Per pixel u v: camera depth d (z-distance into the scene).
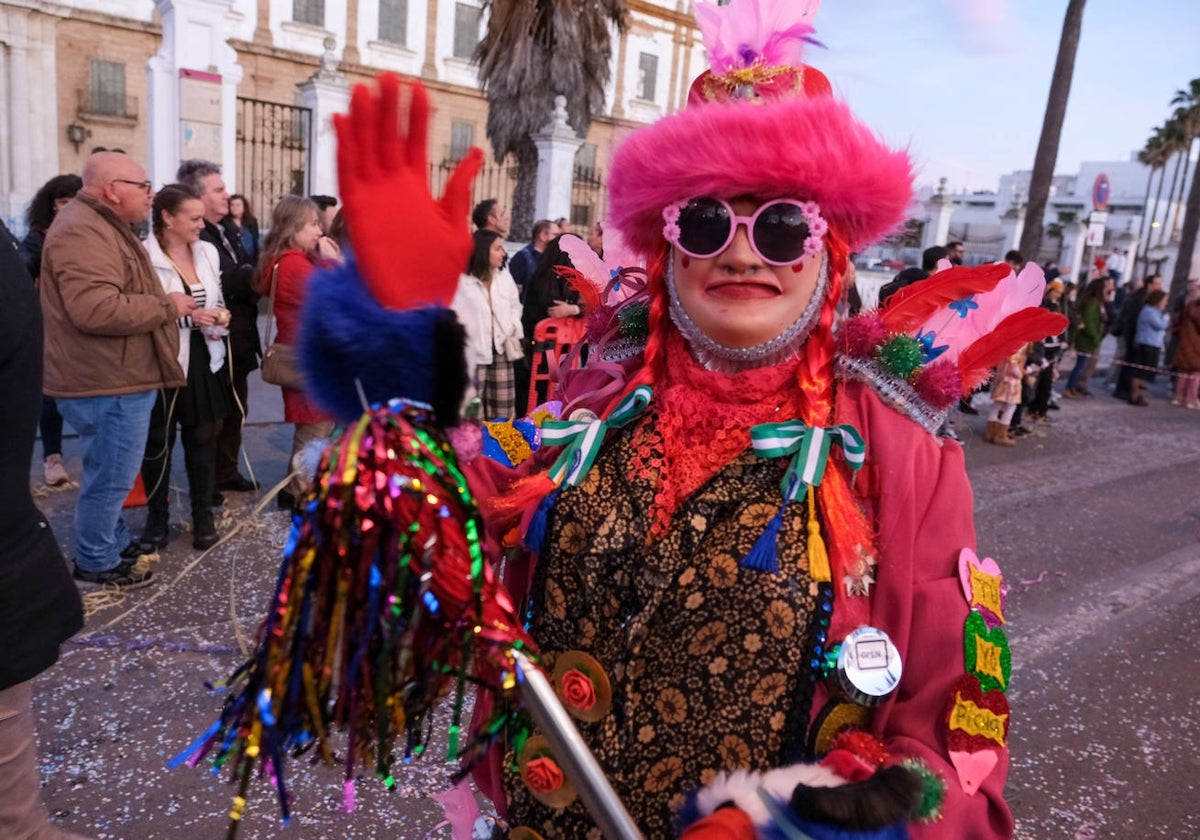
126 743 2.51
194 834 2.19
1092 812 2.61
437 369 0.78
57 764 2.40
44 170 18.61
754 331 0.98
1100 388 12.10
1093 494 6.33
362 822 2.28
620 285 1.32
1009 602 4.18
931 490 0.98
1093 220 20.77
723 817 0.77
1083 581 4.55
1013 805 2.61
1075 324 10.74
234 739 0.76
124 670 2.86
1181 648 3.81
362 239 0.80
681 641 0.95
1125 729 3.10
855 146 0.94
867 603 0.96
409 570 0.74
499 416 4.90
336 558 0.73
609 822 0.82
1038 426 8.82
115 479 3.28
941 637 0.92
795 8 1.07
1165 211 40.59
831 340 1.02
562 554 1.03
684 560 0.98
